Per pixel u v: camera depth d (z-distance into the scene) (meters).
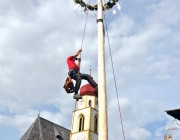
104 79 9.87
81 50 12.12
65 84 11.46
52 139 48.59
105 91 9.65
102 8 11.80
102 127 8.91
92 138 44.81
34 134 46.53
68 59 11.80
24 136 46.78
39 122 50.16
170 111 11.99
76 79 11.32
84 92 50.19
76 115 48.56
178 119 12.50
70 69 11.48
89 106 48.00
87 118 46.53
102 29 10.98
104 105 9.32
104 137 8.75
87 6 12.47
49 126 51.47
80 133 45.47
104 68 10.11
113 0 12.07
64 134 52.66
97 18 11.34
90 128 45.47
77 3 12.41
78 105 49.78
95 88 11.32
